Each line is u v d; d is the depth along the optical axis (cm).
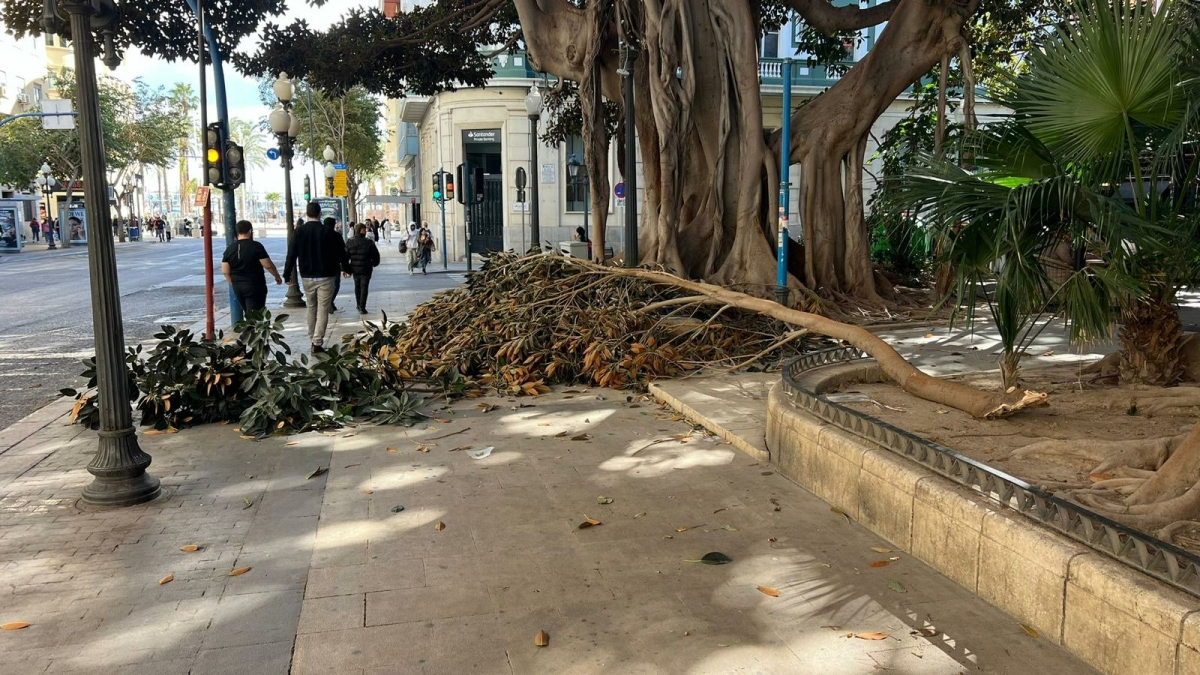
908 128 1725
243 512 516
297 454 645
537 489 555
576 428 721
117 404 532
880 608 377
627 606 385
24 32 1517
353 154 4941
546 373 890
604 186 1376
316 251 1134
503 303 1002
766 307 828
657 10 1225
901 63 1312
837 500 507
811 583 405
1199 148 486
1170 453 429
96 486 530
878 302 1321
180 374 736
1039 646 338
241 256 1143
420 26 1759
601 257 1352
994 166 538
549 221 3259
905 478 438
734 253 1272
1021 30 1609
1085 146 504
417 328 1023
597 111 1360
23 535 479
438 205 3869
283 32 1758
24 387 973
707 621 370
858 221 1352
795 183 2291
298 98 4756
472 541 466
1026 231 511
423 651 347
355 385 775
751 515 500
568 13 1409
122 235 6475
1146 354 594
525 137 3219
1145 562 309
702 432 702
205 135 1280
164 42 1692
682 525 486
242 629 367
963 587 395
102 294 521
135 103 5975
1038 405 526
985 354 916
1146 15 459
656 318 991
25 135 4819
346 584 412
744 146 1270
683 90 1243
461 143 3278
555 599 393
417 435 701
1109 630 311
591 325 927
